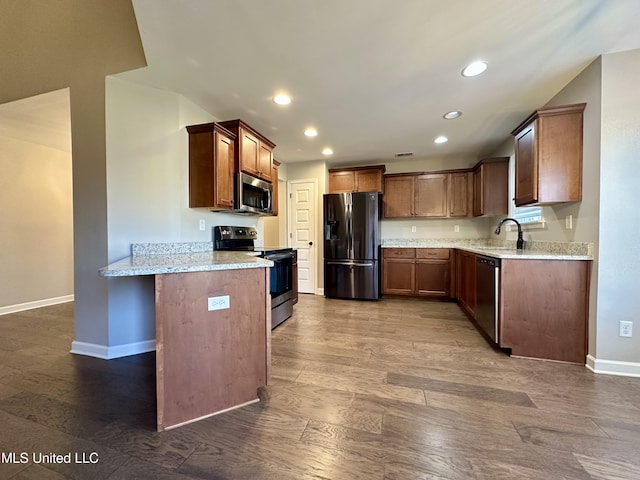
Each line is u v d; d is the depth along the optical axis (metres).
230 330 1.68
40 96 2.52
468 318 3.49
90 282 2.41
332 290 4.59
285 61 2.08
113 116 2.34
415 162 4.97
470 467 1.23
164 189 2.58
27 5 2.43
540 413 1.61
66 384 1.95
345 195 4.50
